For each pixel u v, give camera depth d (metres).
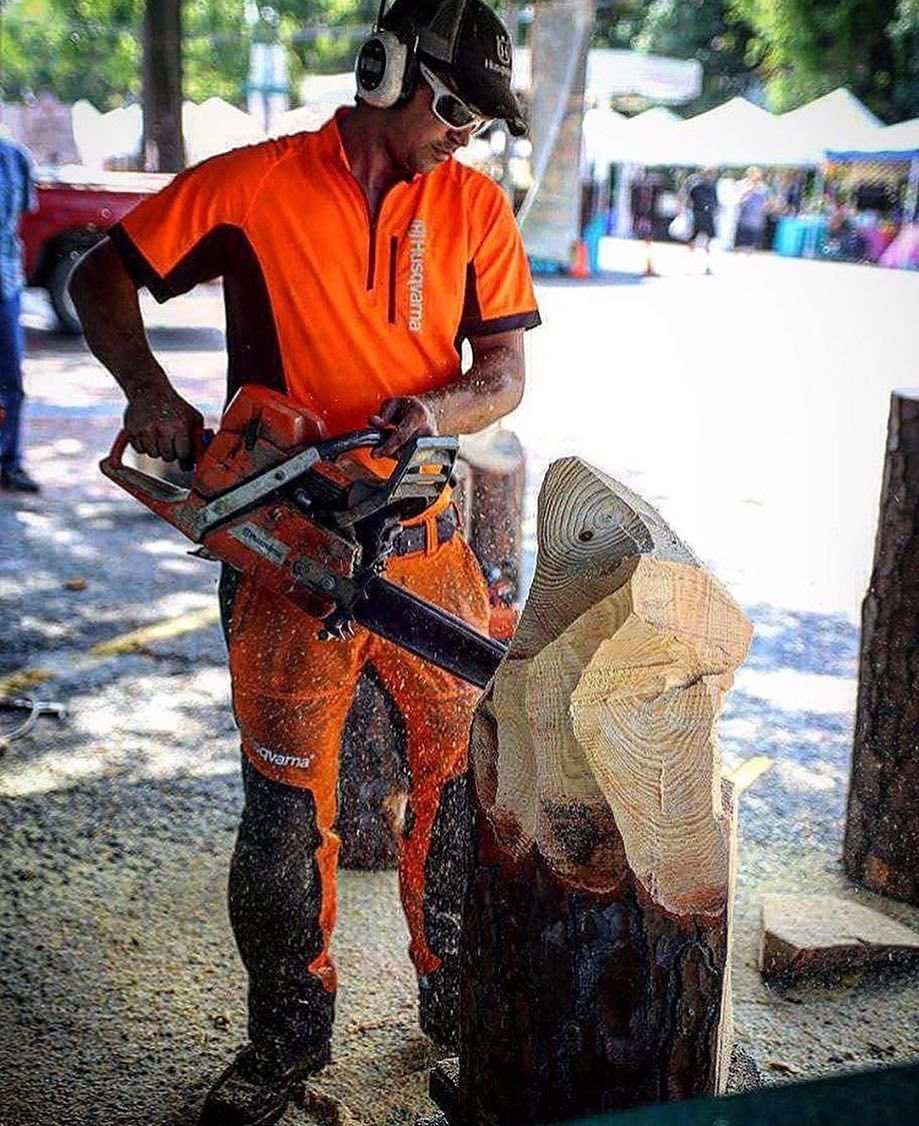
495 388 2.22
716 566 5.80
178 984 2.69
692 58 30.16
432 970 2.35
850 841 3.18
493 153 15.09
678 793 1.48
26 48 30.45
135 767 3.71
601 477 1.56
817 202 25.84
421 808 2.28
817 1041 2.54
